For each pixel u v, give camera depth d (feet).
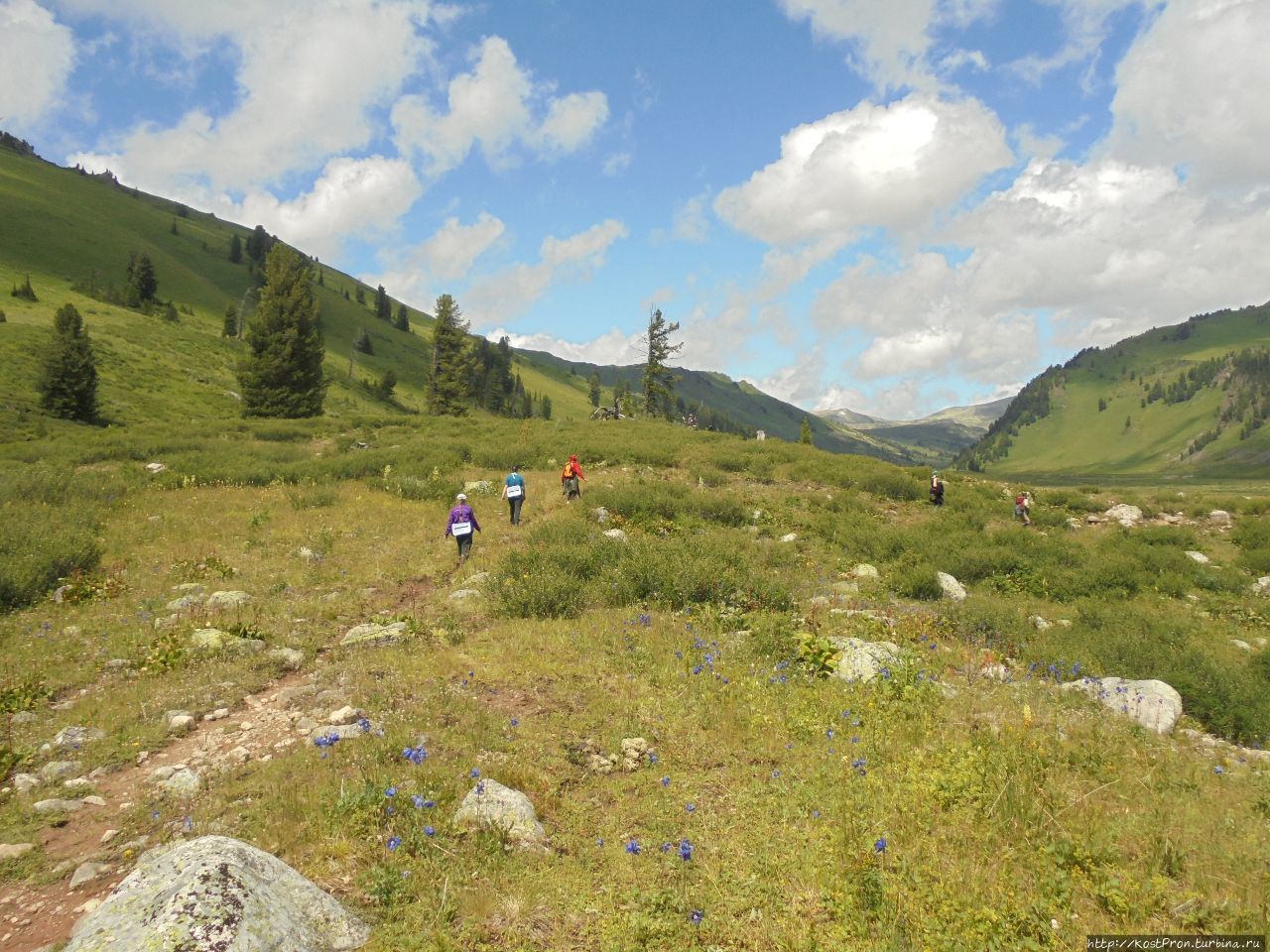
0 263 372.17
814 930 13.65
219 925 11.23
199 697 25.30
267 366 201.16
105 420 180.55
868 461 112.27
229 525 57.57
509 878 15.19
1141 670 30.81
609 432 134.92
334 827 16.42
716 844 16.79
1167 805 18.20
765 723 23.70
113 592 39.09
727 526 67.26
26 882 15.08
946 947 12.70
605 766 20.59
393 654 29.66
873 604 43.34
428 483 78.54
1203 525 84.53
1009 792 17.72
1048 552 61.05
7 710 24.22
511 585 38.45
